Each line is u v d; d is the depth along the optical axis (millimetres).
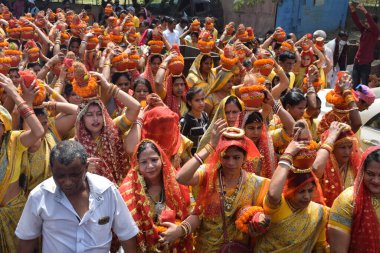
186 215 3803
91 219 3029
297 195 3355
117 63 6051
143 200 3639
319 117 7012
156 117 4203
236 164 3465
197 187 4070
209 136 4609
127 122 4250
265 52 5855
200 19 17906
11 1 19156
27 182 3998
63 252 3031
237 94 5121
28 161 3994
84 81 4031
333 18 18938
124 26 9969
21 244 3115
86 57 7727
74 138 4281
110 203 3127
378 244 3307
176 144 4332
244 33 9805
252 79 4375
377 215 3303
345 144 4043
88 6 18438
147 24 13930
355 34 18203
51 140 4191
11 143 3754
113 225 3193
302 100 4984
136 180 3691
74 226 3016
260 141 4402
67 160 2844
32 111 3727
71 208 2988
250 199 3531
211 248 3547
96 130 4125
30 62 7117
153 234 3590
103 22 15969
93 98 4125
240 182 3549
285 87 5805
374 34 12320
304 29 18781
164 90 6094
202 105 5512
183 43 11078
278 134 4684
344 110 4609
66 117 4414
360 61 12523
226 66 6297
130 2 23203
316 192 3600
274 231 3445
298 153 3314
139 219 3619
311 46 8695
